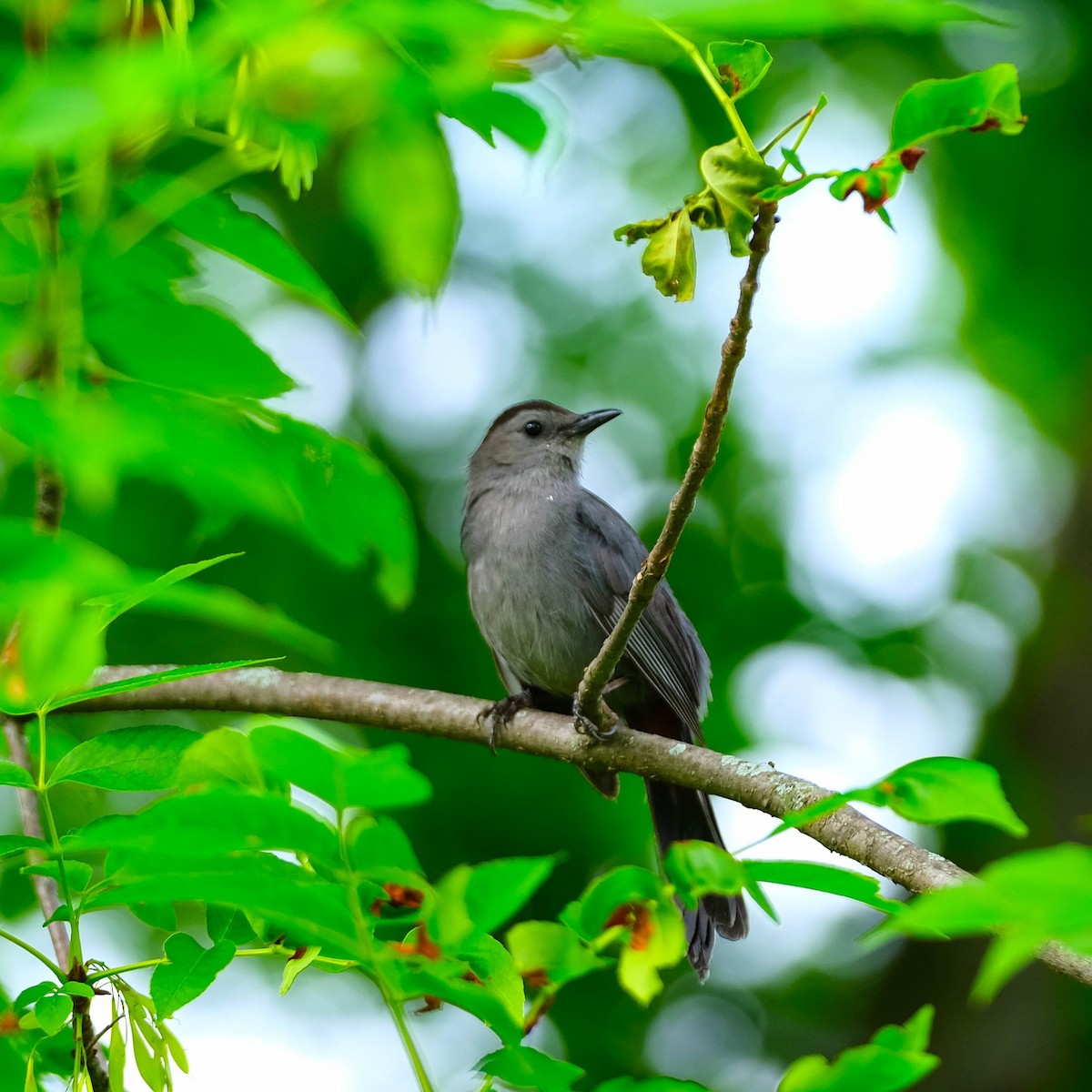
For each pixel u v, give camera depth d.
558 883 13.36
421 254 4.60
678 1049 15.16
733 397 15.91
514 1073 4.12
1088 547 16.19
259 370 5.01
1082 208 15.99
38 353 4.66
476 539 12.05
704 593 15.09
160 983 5.10
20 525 3.33
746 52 4.31
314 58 4.06
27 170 4.75
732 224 4.39
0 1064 5.90
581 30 3.84
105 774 4.88
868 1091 3.60
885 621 15.38
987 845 14.81
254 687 9.03
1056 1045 14.41
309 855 3.93
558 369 15.69
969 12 3.20
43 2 4.53
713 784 7.92
